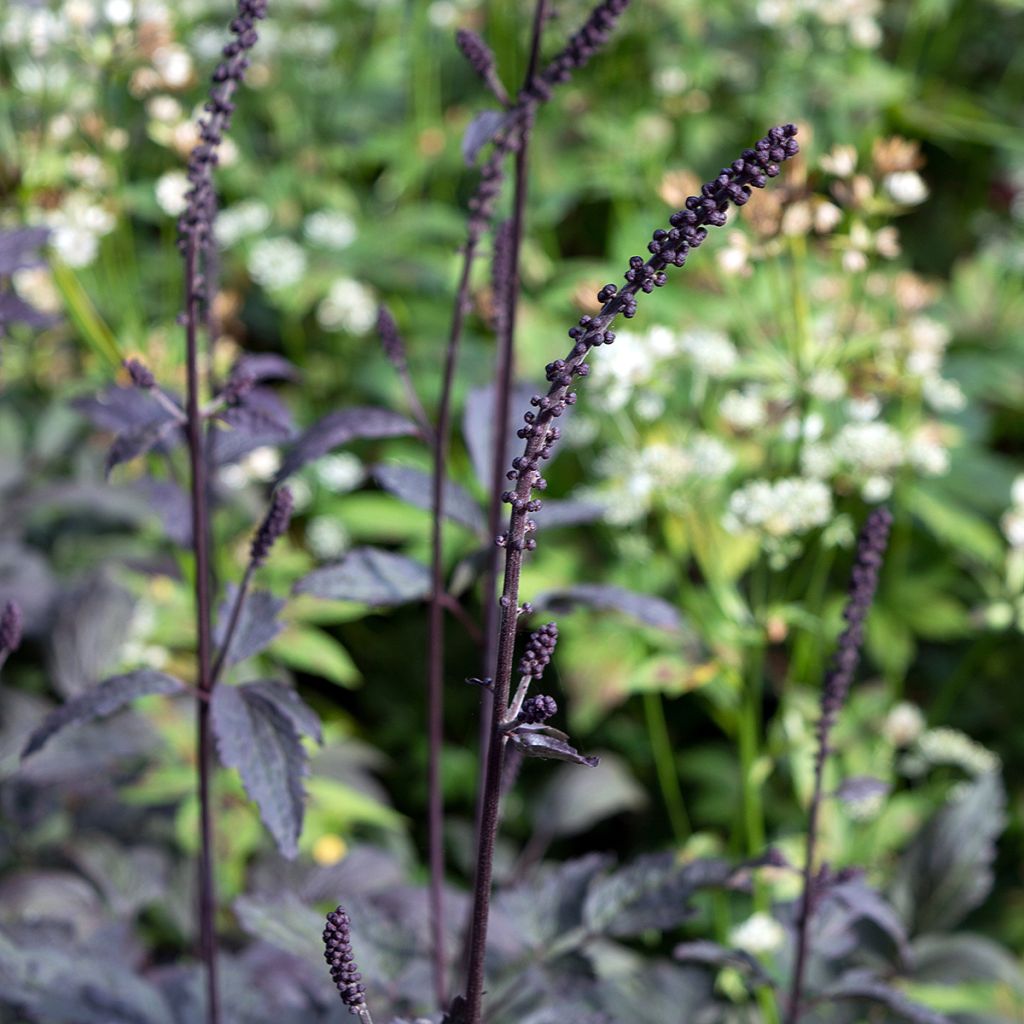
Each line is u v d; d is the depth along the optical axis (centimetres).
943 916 181
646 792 238
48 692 207
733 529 188
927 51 367
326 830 202
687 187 188
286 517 154
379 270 277
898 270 312
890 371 192
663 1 303
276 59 299
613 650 206
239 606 155
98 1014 160
